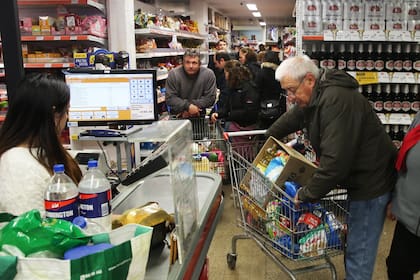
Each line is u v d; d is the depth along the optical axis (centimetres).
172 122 157
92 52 304
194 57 439
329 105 207
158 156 161
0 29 168
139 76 261
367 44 372
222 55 670
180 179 128
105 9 436
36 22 405
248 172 254
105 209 115
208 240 160
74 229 91
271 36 2255
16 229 87
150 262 119
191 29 876
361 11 356
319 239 231
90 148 368
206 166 345
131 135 131
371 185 223
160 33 554
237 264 323
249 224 260
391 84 378
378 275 300
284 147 241
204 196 177
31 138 148
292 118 271
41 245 86
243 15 1731
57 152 151
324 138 209
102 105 263
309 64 223
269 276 305
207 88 453
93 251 86
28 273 80
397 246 225
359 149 219
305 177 232
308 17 357
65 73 257
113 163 321
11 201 140
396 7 354
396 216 214
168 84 453
